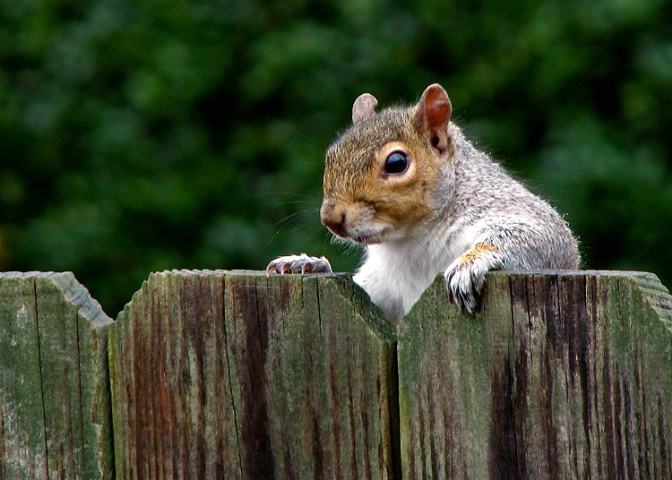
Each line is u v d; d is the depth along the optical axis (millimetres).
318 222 13938
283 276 5266
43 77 15688
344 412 5191
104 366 5566
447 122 7602
